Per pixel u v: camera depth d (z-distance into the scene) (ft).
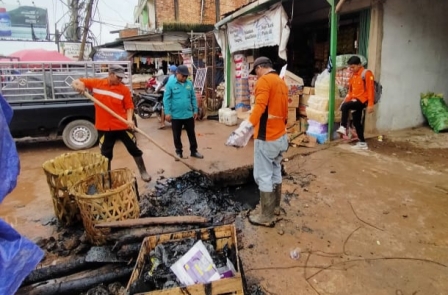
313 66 27.50
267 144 9.78
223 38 31.45
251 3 23.32
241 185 14.74
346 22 22.18
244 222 10.68
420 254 8.57
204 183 14.17
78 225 10.82
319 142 19.63
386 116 21.09
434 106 21.56
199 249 7.23
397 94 21.04
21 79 19.42
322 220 10.57
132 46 46.57
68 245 9.40
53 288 7.48
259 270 8.19
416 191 12.38
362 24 20.18
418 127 22.48
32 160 18.70
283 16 21.16
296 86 21.35
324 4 24.30
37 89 19.81
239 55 29.48
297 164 15.93
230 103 32.07
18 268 4.42
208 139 21.86
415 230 9.73
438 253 8.57
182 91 16.29
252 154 17.16
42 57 43.75
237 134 9.77
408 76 21.12
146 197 12.75
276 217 10.71
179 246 7.75
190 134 16.89
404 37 20.18
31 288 7.57
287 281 7.75
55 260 8.91
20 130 19.30
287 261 8.52
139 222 8.75
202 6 52.90
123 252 8.11
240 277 6.25
